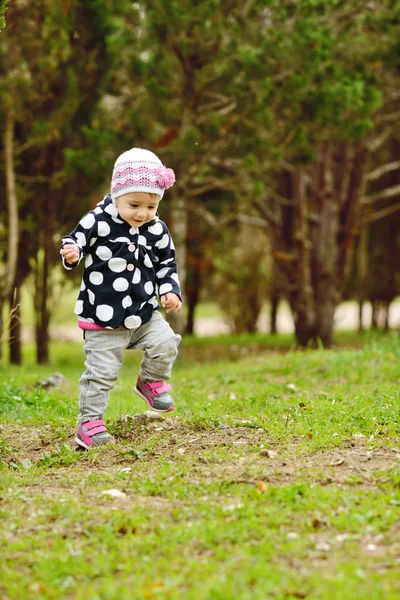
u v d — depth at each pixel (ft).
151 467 15.39
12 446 18.25
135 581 10.07
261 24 43.47
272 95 40.70
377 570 10.22
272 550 10.86
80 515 12.52
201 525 11.75
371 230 74.38
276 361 35.83
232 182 48.78
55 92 46.32
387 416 19.17
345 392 24.82
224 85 41.78
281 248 56.90
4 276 46.42
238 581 9.84
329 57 41.75
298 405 21.61
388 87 53.31
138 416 19.51
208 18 39.24
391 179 72.59
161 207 47.78
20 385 29.19
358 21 46.65
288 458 15.79
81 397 17.21
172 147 42.04
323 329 55.36
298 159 45.83
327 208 54.95
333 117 41.39
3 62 44.14
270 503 12.81
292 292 56.49
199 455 16.11
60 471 15.58
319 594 9.46
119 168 16.21
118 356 17.03
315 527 11.76
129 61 44.04
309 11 41.19
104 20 44.57
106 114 49.55
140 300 16.69
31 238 51.42
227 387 28.55
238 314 78.74
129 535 11.66
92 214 16.31
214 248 73.51
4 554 11.13
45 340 54.80
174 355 17.33
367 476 14.16
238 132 42.57
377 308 77.61
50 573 10.43
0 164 48.29
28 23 44.47
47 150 48.83
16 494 13.69
